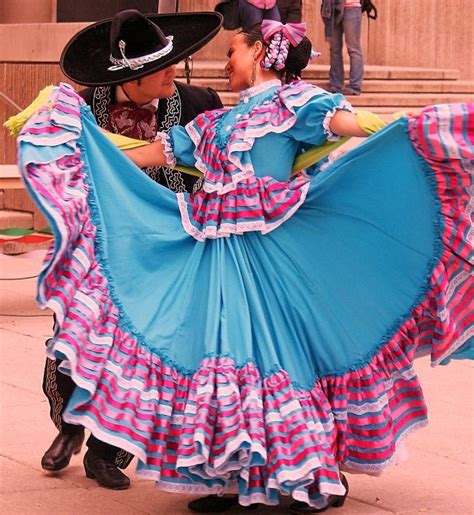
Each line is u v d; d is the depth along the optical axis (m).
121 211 6.25
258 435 5.81
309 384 6.23
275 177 6.42
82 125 6.27
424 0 24.06
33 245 16.03
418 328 6.39
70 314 5.78
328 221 6.39
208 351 6.05
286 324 6.27
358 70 19.77
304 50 6.62
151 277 6.28
